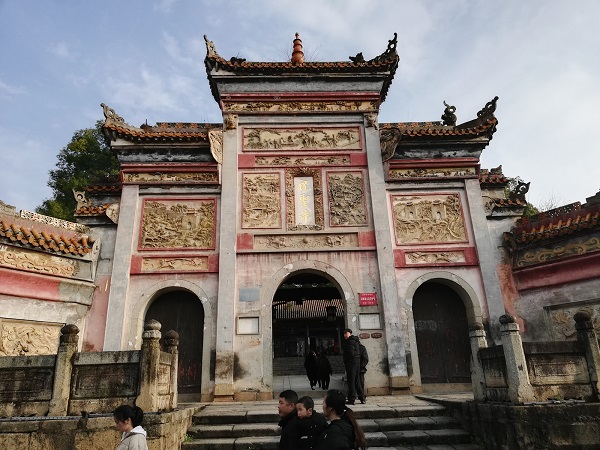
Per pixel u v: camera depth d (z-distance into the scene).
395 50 18.45
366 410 10.48
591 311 14.05
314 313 33.34
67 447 7.81
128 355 8.75
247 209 16.36
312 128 17.77
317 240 16.06
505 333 8.88
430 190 17.05
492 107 17.56
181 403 13.44
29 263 13.72
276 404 12.69
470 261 16.02
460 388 15.20
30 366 8.69
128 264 15.38
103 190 16.94
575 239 14.72
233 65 17.88
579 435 8.02
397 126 19.69
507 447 8.20
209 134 16.17
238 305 15.05
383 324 15.03
